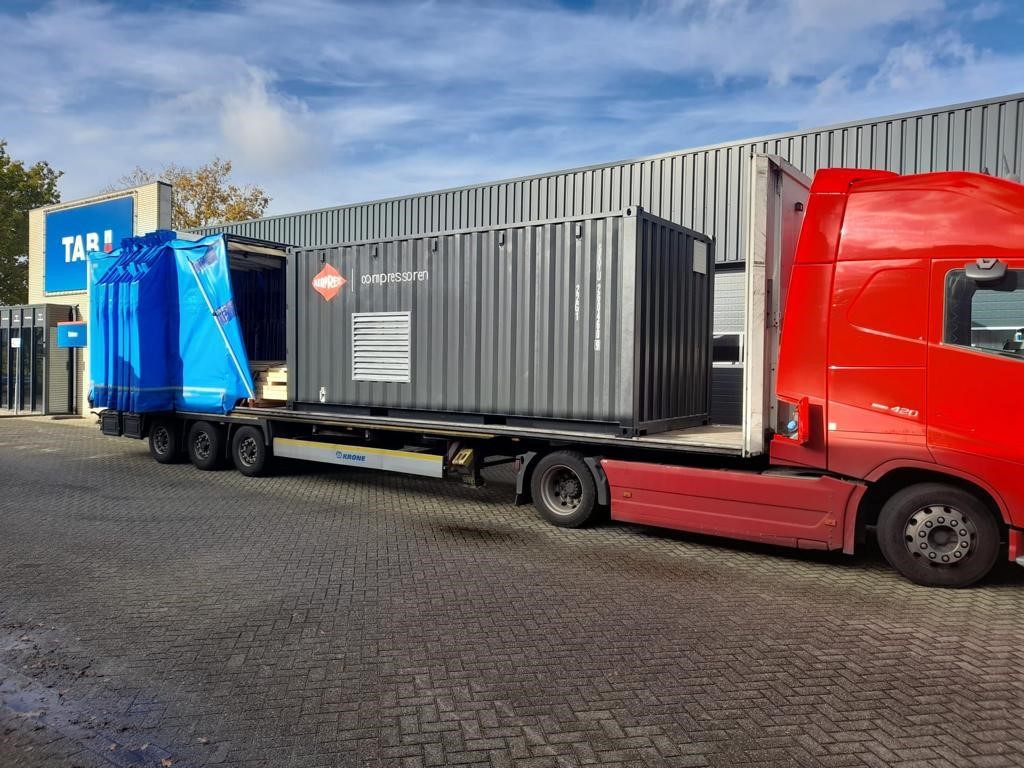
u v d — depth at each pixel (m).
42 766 3.10
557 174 13.91
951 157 10.12
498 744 3.28
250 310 11.81
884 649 4.39
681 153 12.48
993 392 5.25
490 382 8.07
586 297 7.34
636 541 6.99
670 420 7.76
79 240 21.89
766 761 3.15
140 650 4.31
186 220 39.72
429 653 4.29
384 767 3.09
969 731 3.42
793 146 11.43
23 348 22.02
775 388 6.23
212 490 9.58
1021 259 5.16
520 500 8.02
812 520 5.99
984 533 5.45
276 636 4.54
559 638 4.53
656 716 3.54
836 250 5.79
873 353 5.65
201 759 3.15
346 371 9.45
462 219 15.32
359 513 8.21
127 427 12.25
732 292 12.30
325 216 17.81
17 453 13.16
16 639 4.48
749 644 4.46
